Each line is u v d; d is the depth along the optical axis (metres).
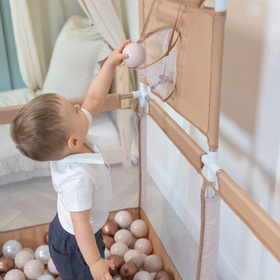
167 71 1.01
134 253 1.42
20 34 2.39
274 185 1.04
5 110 1.19
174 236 1.34
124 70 2.03
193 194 1.21
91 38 2.16
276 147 0.99
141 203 1.61
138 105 1.36
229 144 1.21
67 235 1.07
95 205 1.02
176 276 1.32
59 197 1.08
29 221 1.50
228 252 1.35
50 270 1.42
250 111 1.07
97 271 0.93
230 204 0.82
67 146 0.90
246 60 1.04
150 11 1.09
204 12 0.80
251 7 0.98
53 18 2.41
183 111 0.99
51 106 0.86
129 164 1.53
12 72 2.60
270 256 1.12
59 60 2.23
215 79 0.80
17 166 1.37
